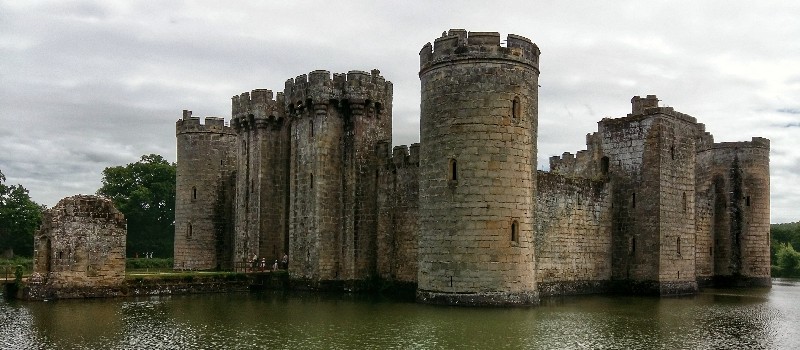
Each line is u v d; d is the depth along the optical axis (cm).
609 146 5238
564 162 5609
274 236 5531
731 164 6253
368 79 5072
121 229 4500
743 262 6162
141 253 10012
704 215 6112
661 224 4894
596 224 5075
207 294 4734
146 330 3045
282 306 3947
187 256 6306
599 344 2758
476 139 3822
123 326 3161
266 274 5109
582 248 4962
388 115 5234
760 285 6141
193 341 2772
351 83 5019
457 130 3862
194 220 6312
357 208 5006
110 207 4462
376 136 5119
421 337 2861
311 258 4978
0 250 8894
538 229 4647
